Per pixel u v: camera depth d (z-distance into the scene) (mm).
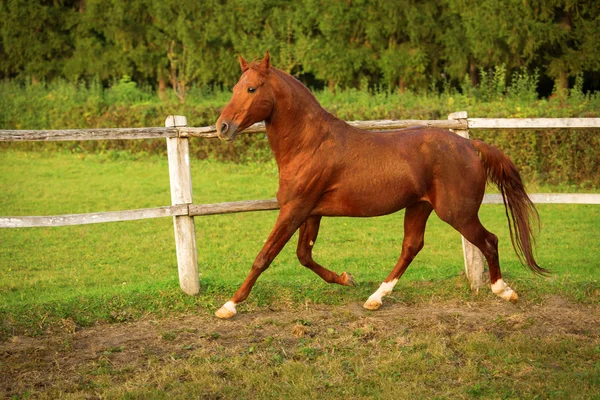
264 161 15641
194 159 16234
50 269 8273
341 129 5562
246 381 4488
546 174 13133
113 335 5367
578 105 13617
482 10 18656
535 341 5090
